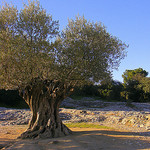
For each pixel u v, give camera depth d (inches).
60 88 553.3
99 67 482.9
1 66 430.6
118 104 2048.5
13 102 1609.3
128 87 2694.4
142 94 2605.8
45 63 450.9
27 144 403.2
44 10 506.3
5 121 972.6
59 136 509.0
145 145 385.4
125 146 373.7
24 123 922.1
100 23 547.8
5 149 369.7
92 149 345.4
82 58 492.1
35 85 524.7
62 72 475.2
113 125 807.7
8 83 454.9
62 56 485.7
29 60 434.0
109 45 528.7
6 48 434.6
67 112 1232.8
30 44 449.1
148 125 720.3
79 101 2117.4
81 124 858.8
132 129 674.8
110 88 2632.9
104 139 446.0
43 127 513.7
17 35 438.9
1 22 462.9
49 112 538.6
